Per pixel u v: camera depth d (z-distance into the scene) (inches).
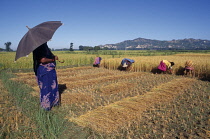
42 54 192.1
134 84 342.0
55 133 141.3
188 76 447.2
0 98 233.9
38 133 143.2
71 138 136.3
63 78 435.5
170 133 144.9
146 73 504.1
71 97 244.7
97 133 142.7
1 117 166.6
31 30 179.0
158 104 217.9
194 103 221.9
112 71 590.2
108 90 292.0
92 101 236.2
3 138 133.6
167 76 449.7
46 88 194.9
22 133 141.5
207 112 190.5
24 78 438.0
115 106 204.5
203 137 136.0
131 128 153.7
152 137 139.3
